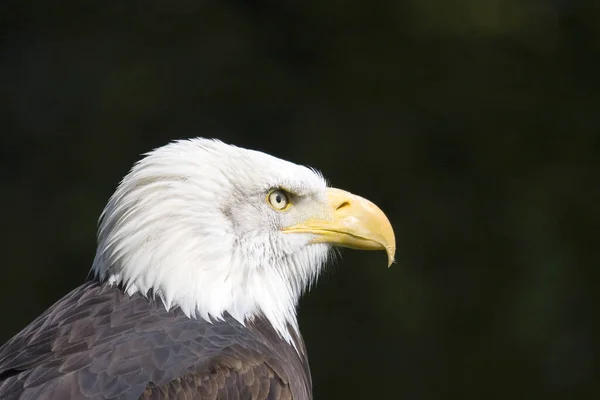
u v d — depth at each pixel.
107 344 7.08
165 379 6.86
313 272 8.70
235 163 8.19
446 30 17.44
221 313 7.80
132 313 7.52
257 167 8.26
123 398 6.67
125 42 17.77
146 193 7.88
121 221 7.87
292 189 8.41
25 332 7.47
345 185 16.77
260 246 8.23
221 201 8.05
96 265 8.09
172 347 7.13
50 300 16.69
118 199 7.94
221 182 8.06
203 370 7.02
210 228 7.95
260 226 8.25
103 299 7.64
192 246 7.85
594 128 17.25
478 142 17.23
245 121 17.25
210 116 17.25
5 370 6.96
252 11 17.84
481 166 17.14
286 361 7.76
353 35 17.62
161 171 7.92
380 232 8.74
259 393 7.16
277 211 8.38
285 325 8.28
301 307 16.09
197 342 7.27
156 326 7.35
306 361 8.43
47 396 6.61
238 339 7.46
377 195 16.80
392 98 17.38
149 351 7.04
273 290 8.26
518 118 17.30
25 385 6.74
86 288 7.91
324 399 15.99
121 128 17.28
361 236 8.69
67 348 7.07
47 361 6.96
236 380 7.08
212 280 7.88
